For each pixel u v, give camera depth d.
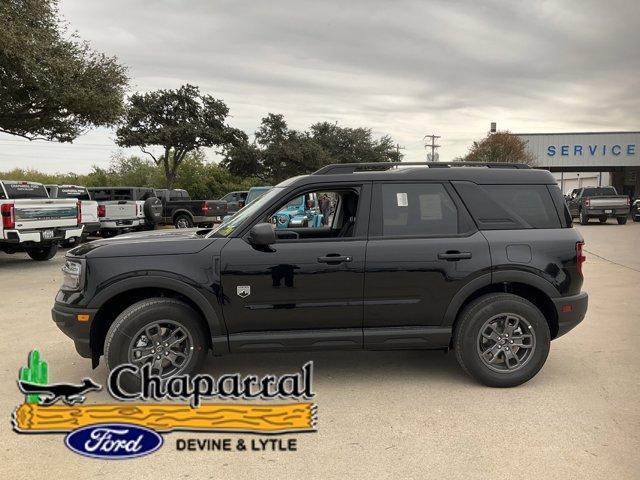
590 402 4.07
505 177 4.58
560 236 4.48
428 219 4.45
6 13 13.16
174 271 4.13
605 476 3.01
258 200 4.80
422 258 4.30
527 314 4.34
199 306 4.16
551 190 4.61
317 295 4.25
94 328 4.18
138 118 35.16
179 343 4.26
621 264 11.63
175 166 37.44
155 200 18.84
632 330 6.11
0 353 5.36
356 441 3.46
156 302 4.16
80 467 3.17
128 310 4.14
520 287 4.61
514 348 4.42
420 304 4.33
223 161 43.31
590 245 15.62
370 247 4.30
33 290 8.88
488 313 4.32
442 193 4.49
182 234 4.80
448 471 3.07
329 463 3.19
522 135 38.47
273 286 4.21
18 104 16.12
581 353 5.29
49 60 14.34
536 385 4.44
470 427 3.65
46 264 12.30
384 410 3.96
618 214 25.00
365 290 4.28
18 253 14.70
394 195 4.46
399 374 4.75
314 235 5.35
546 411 3.90
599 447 3.35
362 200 4.43
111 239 4.59
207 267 4.17
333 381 4.57
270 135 44.75
